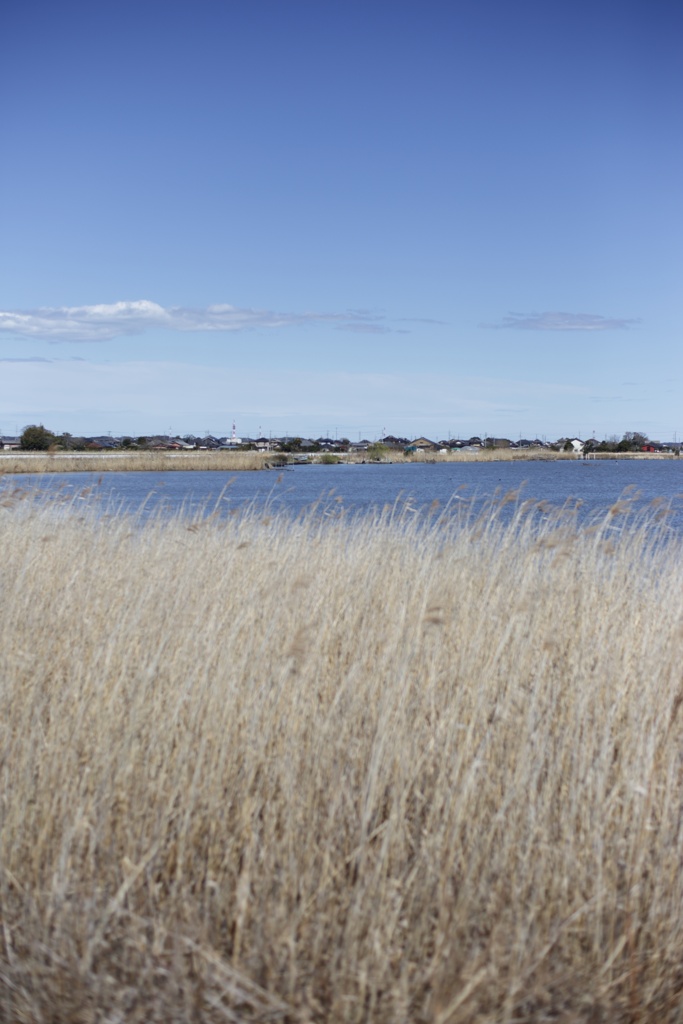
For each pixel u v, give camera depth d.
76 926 3.73
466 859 4.05
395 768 4.43
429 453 97.44
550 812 4.32
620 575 7.50
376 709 4.88
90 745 4.62
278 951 3.62
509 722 4.88
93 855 4.04
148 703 4.82
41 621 6.09
